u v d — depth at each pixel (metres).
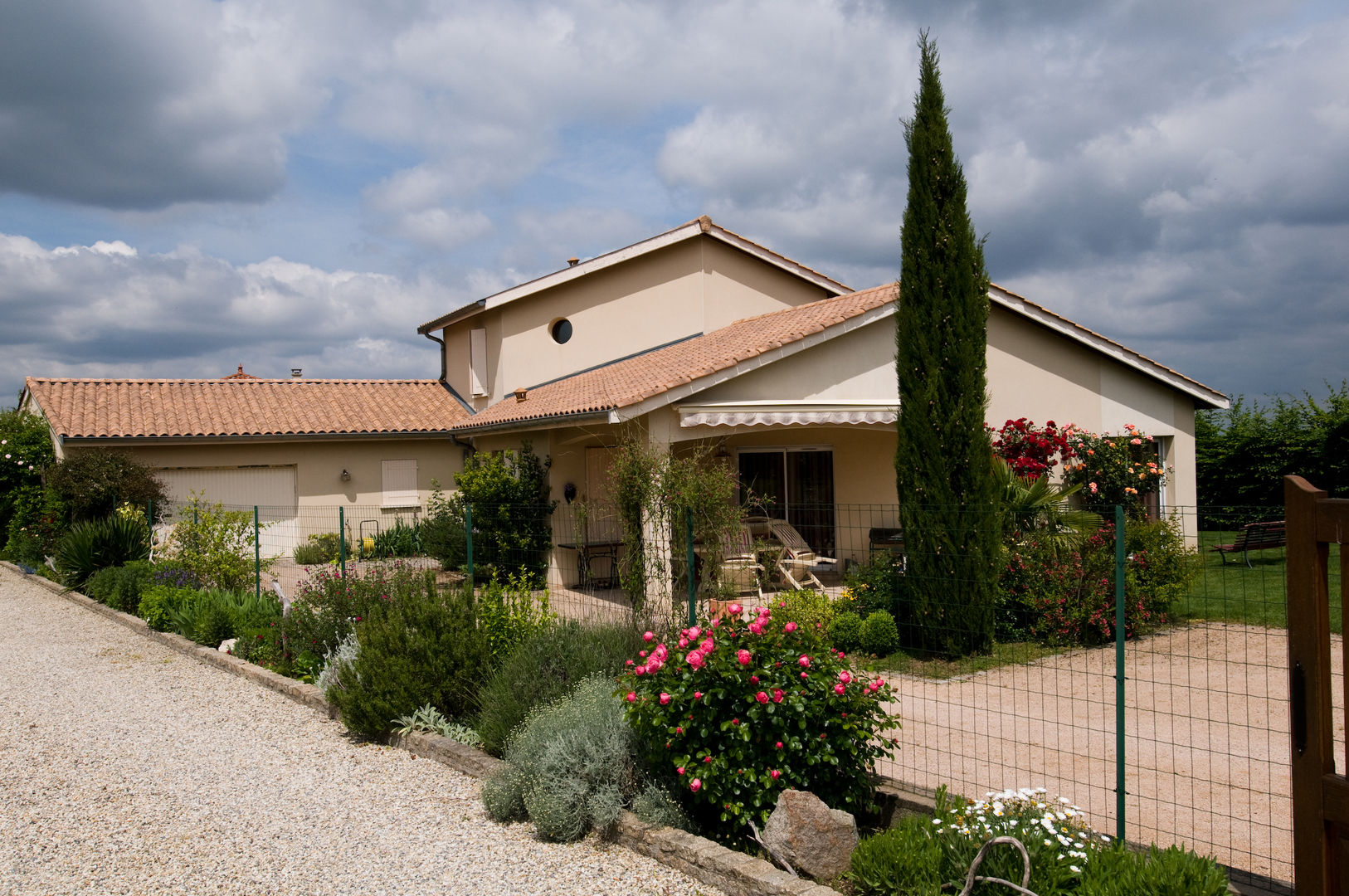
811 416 15.41
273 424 24.83
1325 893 3.69
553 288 23.36
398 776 8.09
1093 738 8.23
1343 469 23.05
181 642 14.32
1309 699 3.73
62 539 20.84
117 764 8.62
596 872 6.00
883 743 6.62
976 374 12.14
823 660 6.48
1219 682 9.88
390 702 9.07
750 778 6.06
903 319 12.48
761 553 15.61
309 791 7.75
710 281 23.20
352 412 26.44
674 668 6.57
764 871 5.52
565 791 6.57
